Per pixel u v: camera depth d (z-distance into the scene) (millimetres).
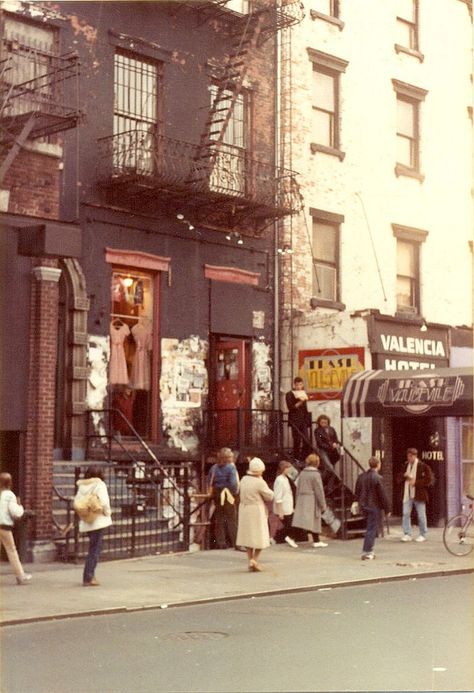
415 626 11023
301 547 19516
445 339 24703
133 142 20250
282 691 7961
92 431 19188
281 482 19516
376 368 22469
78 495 14211
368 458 22719
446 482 24344
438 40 27828
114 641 10211
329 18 24609
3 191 16359
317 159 24094
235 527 19172
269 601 13062
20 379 16266
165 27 21172
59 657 9406
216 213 21656
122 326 20172
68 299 19156
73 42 19359
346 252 24703
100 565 16312
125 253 20031
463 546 18391
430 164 27266
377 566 16609
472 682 8273
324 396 22891
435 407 20609
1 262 16078
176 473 20609
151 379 20641
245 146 22797
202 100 21844
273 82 23438
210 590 13719
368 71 25625
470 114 28719
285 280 23312
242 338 22531
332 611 12148
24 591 13445
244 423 21969
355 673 8641
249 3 22906
